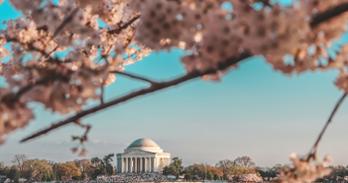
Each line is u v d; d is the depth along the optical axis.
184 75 6.18
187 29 5.95
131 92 6.27
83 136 6.86
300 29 5.29
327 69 6.27
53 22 8.24
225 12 5.62
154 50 6.28
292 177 7.26
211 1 5.98
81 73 6.02
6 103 5.77
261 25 5.26
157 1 5.98
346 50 6.27
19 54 9.93
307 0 5.72
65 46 9.96
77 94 6.02
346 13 5.93
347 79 6.86
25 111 5.82
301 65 6.23
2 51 10.72
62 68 6.12
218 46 5.55
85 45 10.30
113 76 9.74
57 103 5.95
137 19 10.90
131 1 6.32
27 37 9.97
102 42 10.91
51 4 8.31
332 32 5.98
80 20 8.37
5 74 10.25
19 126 5.83
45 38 9.97
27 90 5.85
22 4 8.21
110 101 6.22
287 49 5.27
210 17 5.59
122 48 6.98
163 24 5.98
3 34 10.44
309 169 7.19
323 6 5.78
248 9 5.42
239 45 5.48
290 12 5.29
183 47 6.34
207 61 5.86
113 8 10.57
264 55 5.75
